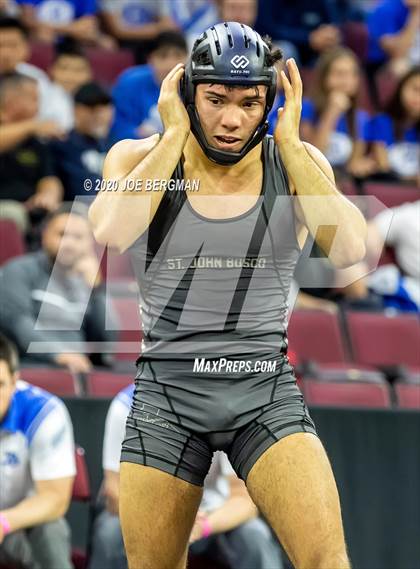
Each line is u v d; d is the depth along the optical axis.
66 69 15.62
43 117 15.34
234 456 5.82
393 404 10.93
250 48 5.50
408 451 10.02
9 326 10.58
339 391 10.75
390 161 16.23
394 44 18.67
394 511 9.95
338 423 9.99
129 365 10.93
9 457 8.62
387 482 9.98
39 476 8.57
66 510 9.20
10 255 12.43
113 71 17.30
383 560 9.88
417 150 16.36
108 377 10.31
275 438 5.63
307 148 5.91
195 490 5.81
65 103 15.57
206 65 5.48
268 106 5.58
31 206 13.29
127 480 5.73
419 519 9.96
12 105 13.81
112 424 8.84
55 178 13.53
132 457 5.75
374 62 18.78
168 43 15.08
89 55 17.17
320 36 18.25
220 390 5.76
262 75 5.48
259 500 5.66
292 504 5.47
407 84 16.23
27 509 8.43
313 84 15.88
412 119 16.34
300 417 5.73
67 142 13.62
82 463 9.09
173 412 5.78
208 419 5.74
